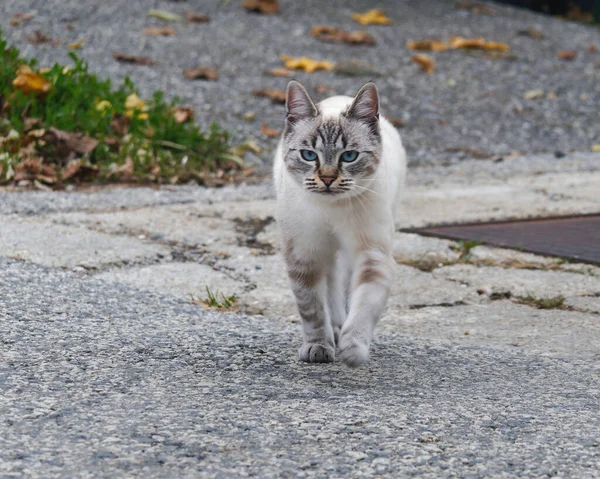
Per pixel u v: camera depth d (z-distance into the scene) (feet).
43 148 48.91
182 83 66.69
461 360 25.90
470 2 103.04
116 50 71.15
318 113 26.66
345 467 18.16
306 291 26.21
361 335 24.09
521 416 21.20
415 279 35.24
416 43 83.20
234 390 22.44
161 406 21.04
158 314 28.86
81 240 36.94
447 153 62.39
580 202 48.88
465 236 41.16
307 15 89.04
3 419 19.85
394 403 21.95
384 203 26.21
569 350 27.55
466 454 18.94
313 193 25.43
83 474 17.51
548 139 67.77
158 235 39.29
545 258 38.29
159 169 50.16
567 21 107.34
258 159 56.49
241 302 31.91
